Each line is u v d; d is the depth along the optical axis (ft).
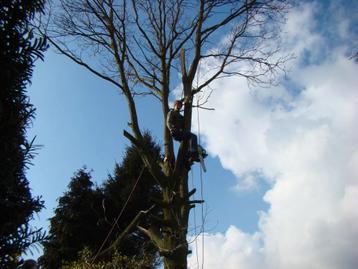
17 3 15.39
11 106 14.61
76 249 68.03
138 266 48.93
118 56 36.32
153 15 37.40
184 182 34.04
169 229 31.68
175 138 32.12
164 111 36.11
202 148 32.04
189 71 35.94
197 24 37.32
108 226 69.97
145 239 66.33
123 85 35.81
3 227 13.42
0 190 13.93
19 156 14.35
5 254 13.52
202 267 31.27
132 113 34.86
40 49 15.52
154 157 34.65
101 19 36.55
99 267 46.57
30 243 13.97
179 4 37.83
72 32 37.22
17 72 14.66
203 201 32.78
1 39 14.80
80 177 75.51
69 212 70.79
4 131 14.14
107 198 72.64
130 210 71.26
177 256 30.73
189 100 33.55
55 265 67.41
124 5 36.81
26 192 14.62
